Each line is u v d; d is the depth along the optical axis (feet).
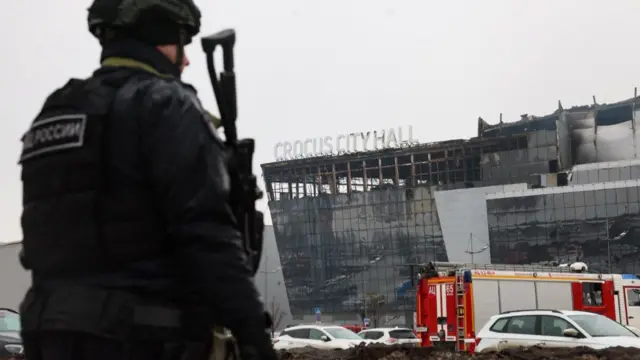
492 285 75.87
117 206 6.18
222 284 6.00
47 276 6.31
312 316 353.92
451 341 74.59
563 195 302.25
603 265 291.79
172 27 6.98
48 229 6.31
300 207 364.38
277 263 379.76
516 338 51.93
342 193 357.00
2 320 49.62
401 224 344.69
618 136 323.57
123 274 6.15
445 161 350.23
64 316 6.01
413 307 334.03
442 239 336.70
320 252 357.82
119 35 6.86
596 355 40.37
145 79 6.53
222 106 7.19
